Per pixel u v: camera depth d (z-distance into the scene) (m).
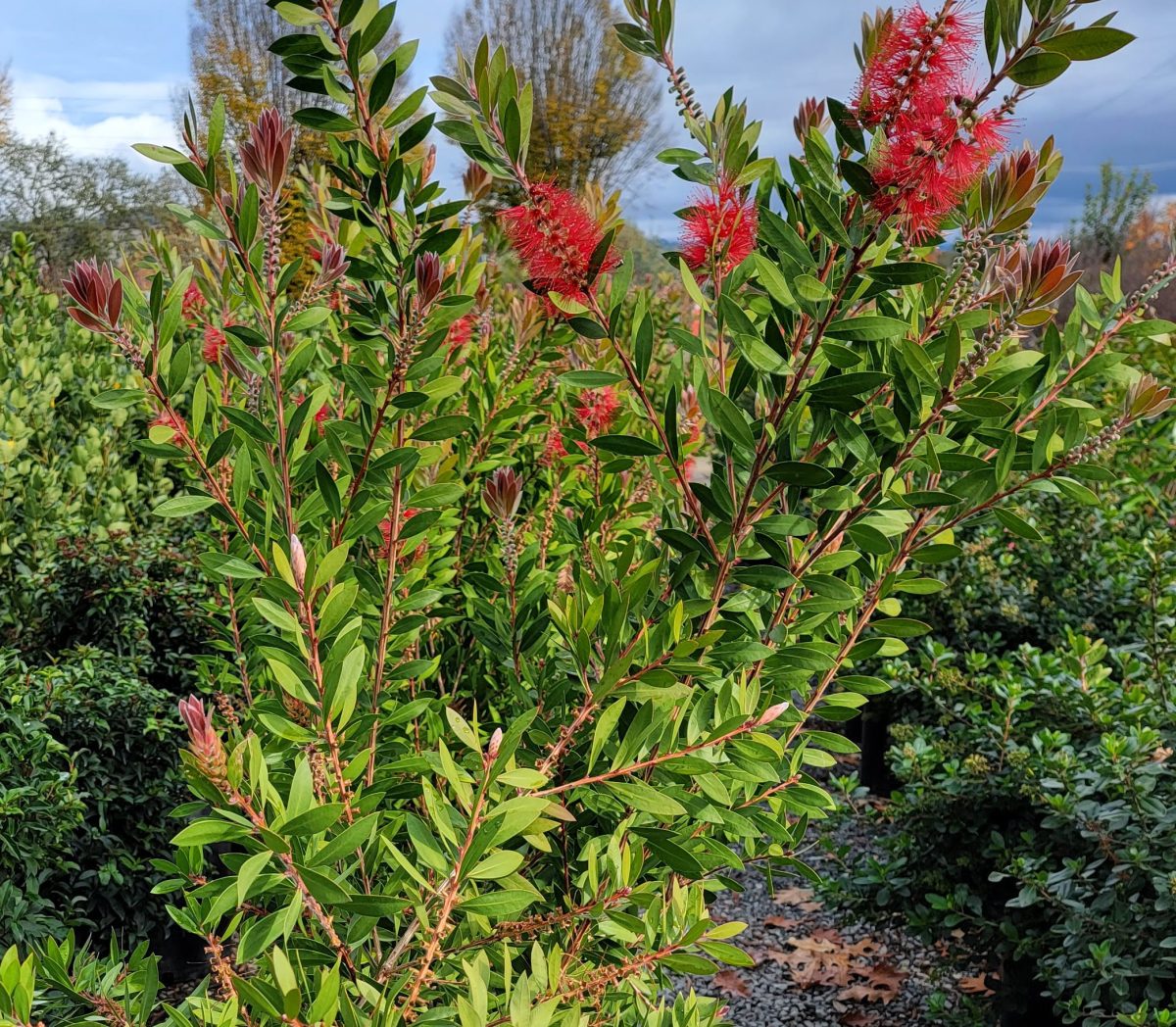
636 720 1.18
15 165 16.77
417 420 1.52
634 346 1.33
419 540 1.55
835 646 1.53
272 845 0.92
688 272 1.30
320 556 1.39
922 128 1.02
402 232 1.36
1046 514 4.30
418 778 1.51
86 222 17.09
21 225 16.59
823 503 1.27
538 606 1.73
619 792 1.15
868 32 1.18
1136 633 3.67
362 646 1.09
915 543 1.44
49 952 1.22
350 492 1.38
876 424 1.26
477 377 2.35
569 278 1.25
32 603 3.48
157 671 3.78
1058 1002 2.39
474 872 0.99
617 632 1.20
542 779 0.99
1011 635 4.31
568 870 1.50
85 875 2.97
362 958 1.27
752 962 1.16
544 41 22.48
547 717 1.54
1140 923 2.34
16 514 3.86
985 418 1.28
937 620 4.41
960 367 1.19
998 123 1.03
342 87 1.25
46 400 4.36
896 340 1.29
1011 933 2.72
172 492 4.64
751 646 1.33
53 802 2.67
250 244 1.30
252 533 1.56
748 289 1.49
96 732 3.08
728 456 1.31
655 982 1.46
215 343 1.87
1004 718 2.94
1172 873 2.23
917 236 1.26
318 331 2.20
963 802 2.96
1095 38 0.95
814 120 1.44
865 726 4.95
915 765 3.10
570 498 2.61
